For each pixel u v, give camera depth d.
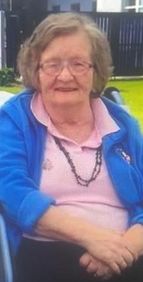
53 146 2.74
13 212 2.60
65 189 2.72
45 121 2.76
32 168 2.72
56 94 2.76
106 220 2.76
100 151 2.79
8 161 2.68
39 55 2.80
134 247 2.62
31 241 2.66
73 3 21.89
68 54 2.73
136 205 2.85
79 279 2.62
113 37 16.12
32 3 20.12
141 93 12.32
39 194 2.61
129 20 16.23
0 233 2.46
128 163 2.83
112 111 2.98
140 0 20.81
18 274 2.57
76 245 2.62
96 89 2.97
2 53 15.09
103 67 2.91
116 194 2.79
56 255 2.64
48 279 2.63
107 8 22.19
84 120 2.84
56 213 2.57
